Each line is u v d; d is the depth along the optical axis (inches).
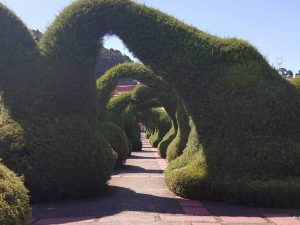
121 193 360.8
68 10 360.5
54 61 350.6
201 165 327.0
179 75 335.6
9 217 164.7
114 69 591.8
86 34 357.7
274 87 321.4
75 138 330.3
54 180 315.9
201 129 329.1
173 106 800.9
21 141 315.0
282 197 295.4
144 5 357.7
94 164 334.6
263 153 309.3
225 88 325.4
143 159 810.8
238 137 316.8
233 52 332.5
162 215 272.5
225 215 273.0
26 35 353.1
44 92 342.3
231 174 311.1
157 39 342.6
